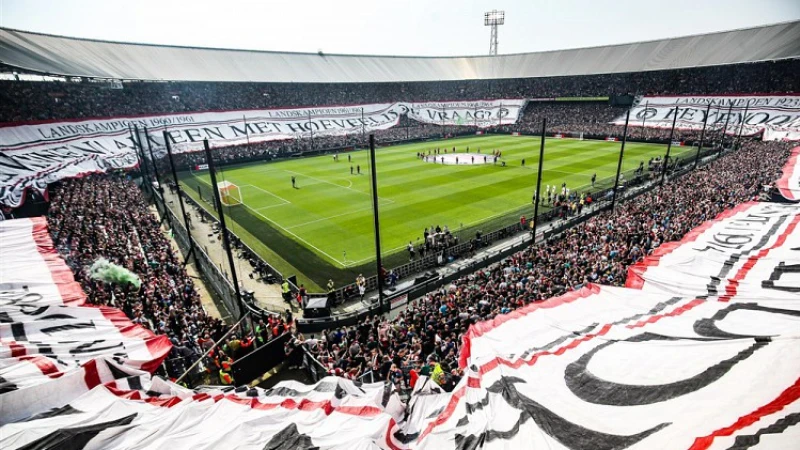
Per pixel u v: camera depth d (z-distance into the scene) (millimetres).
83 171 43000
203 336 15961
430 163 57344
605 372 7262
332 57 102250
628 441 5270
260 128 74062
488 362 8719
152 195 43062
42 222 18969
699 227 15977
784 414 4820
